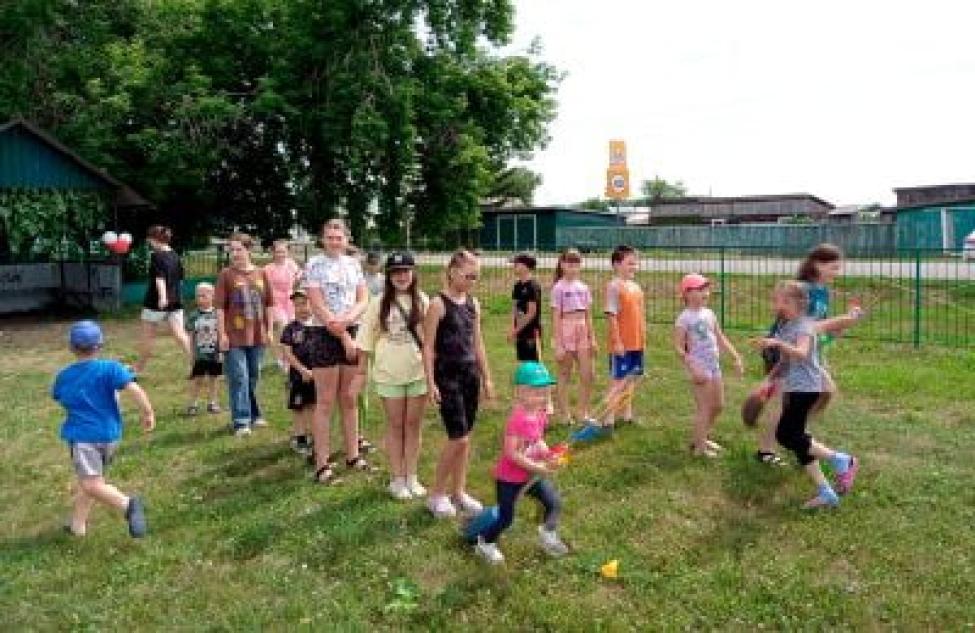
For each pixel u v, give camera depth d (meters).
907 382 9.73
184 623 4.52
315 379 6.69
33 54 22.59
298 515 5.93
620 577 4.89
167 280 11.30
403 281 6.10
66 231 19.50
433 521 5.76
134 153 22.23
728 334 14.26
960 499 5.93
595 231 41.12
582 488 6.34
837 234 34.59
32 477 7.13
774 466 6.68
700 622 4.41
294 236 25.78
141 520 5.60
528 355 8.59
